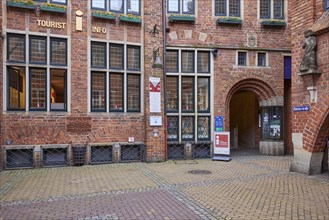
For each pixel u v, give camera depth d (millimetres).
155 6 11500
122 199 6320
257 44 12586
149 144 11203
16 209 5672
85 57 10672
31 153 10031
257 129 16141
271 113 13039
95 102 10906
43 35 10156
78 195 6641
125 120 11156
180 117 11914
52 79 10375
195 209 5629
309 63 8320
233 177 8469
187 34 11945
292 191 6871
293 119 9258
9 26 9773
